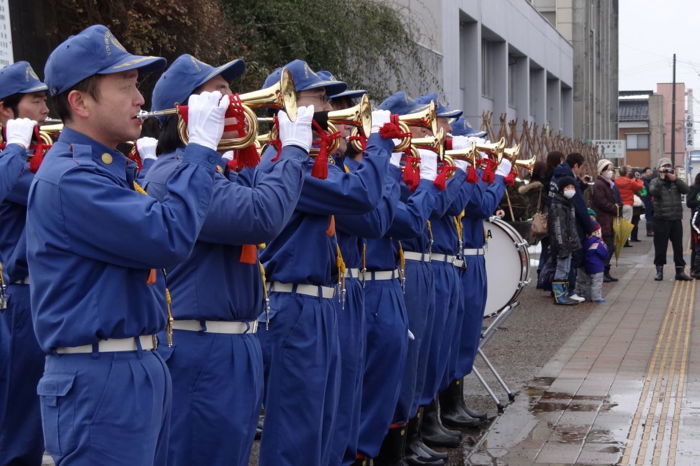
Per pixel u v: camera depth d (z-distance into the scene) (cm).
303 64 476
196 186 341
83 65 336
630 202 2388
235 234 383
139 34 1010
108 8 1002
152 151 461
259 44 1253
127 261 332
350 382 502
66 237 330
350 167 505
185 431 389
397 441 587
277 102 391
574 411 741
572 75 4131
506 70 2798
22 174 502
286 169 401
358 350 505
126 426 333
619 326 1155
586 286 1373
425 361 620
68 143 342
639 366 914
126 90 344
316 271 459
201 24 1076
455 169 607
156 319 346
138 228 325
